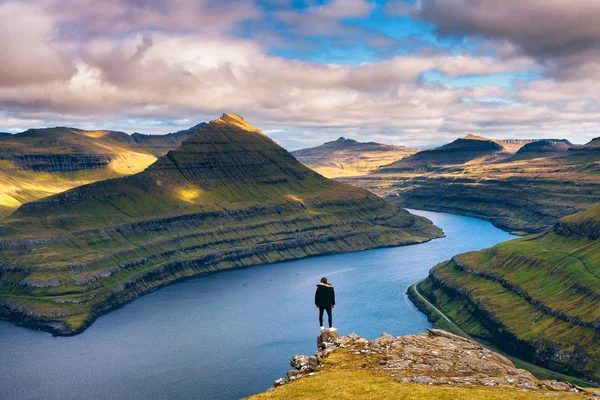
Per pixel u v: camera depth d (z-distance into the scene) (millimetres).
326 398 47438
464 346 60344
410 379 50625
